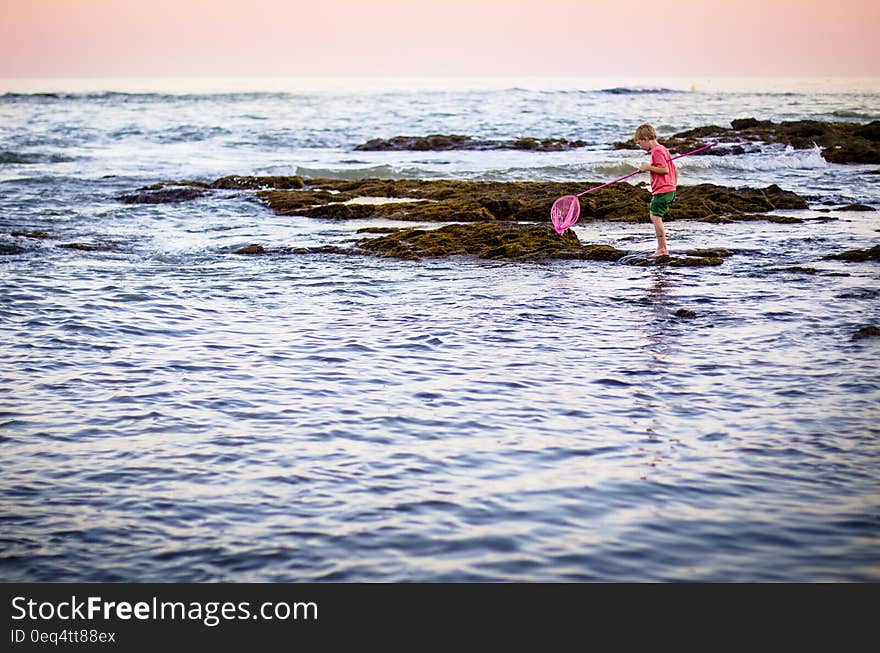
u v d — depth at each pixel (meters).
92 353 8.03
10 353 8.02
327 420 6.19
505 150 34.81
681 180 24.34
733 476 5.16
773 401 6.54
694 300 10.07
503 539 4.44
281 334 8.70
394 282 11.38
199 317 9.45
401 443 5.74
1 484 5.14
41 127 43.22
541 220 17.36
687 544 4.38
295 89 96.69
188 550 4.39
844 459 5.42
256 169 26.88
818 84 134.00
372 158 31.78
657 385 6.95
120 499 4.94
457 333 8.66
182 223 17.38
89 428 6.07
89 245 14.48
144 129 42.88
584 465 5.34
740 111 57.19
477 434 5.89
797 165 27.91
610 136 40.50
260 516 4.72
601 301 10.08
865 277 11.32
